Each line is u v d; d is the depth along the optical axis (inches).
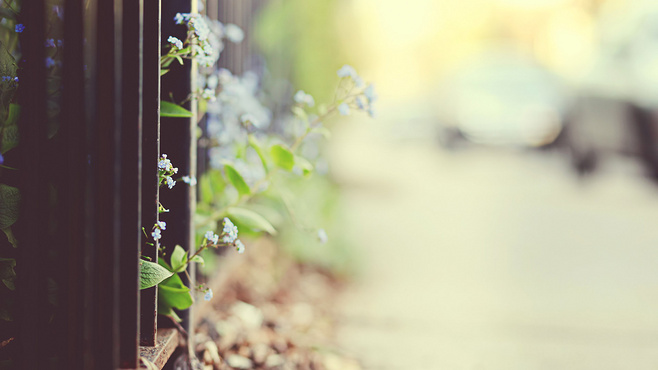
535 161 387.2
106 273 53.9
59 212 55.6
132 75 55.2
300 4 189.3
